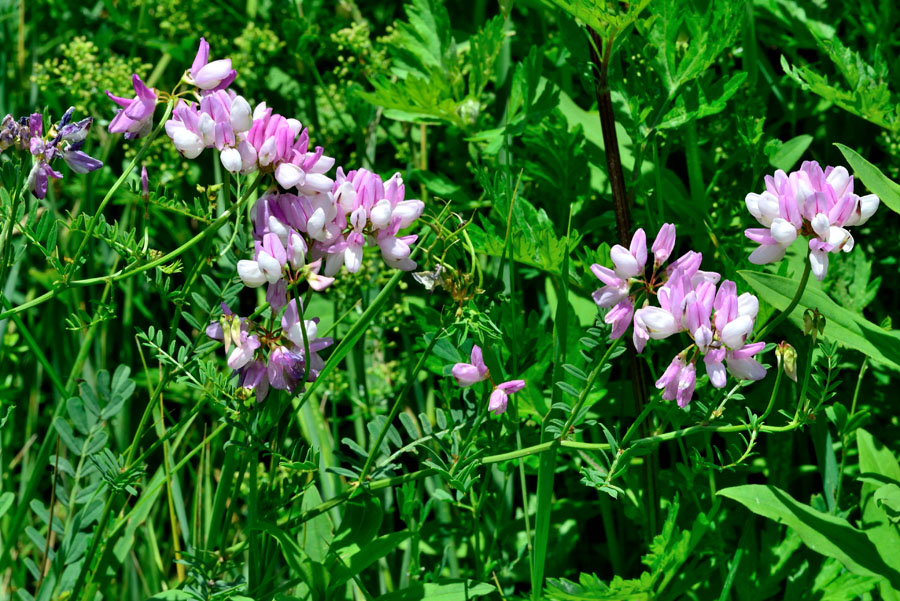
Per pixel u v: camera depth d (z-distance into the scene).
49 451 0.80
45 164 0.72
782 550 0.78
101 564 0.76
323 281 0.70
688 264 0.71
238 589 0.73
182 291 0.72
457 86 0.85
